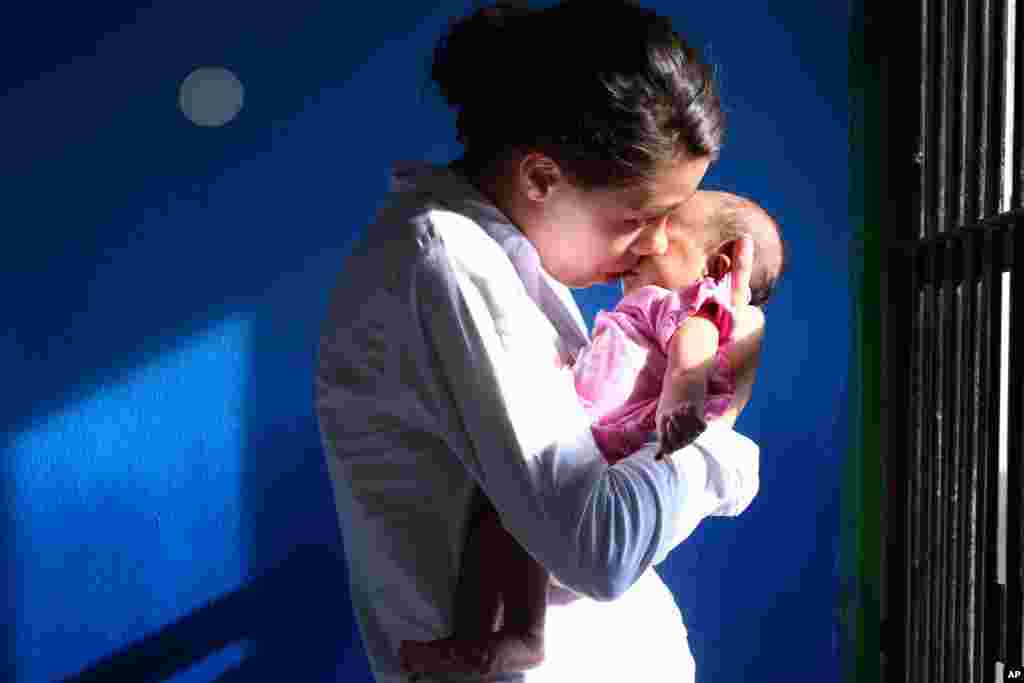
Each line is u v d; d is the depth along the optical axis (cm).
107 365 228
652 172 113
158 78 227
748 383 138
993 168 172
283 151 230
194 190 229
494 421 108
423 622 123
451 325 110
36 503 227
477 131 122
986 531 169
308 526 234
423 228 113
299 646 235
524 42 117
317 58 230
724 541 239
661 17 118
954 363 187
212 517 232
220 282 230
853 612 238
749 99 233
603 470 110
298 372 232
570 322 134
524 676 119
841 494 238
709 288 134
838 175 234
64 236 226
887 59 218
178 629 232
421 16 232
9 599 228
